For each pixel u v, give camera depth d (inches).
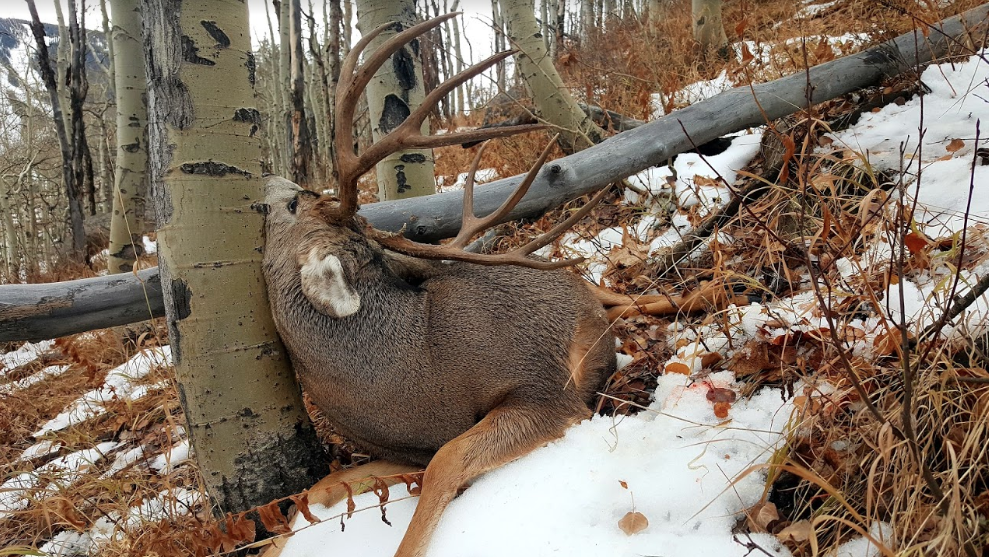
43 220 834.8
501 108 359.6
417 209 163.0
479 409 123.0
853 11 293.9
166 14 113.4
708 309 140.1
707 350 128.6
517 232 209.2
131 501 137.7
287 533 110.6
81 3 488.1
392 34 198.4
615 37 438.9
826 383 104.0
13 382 250.1
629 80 311.6
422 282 136.4
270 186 132.6
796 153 174.9
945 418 87.8
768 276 152.0
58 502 129.2
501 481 108.4
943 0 258.7
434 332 122.7
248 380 122.3
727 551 84.4
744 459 99.5
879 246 131.6
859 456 90.1
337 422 132.3
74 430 186.9
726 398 114.6
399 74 201.5
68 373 251.6
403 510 114.9
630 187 216.4
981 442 82.9
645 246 192.7
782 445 99.0
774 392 113.0
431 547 100.2
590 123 250.2
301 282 115.6
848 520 82.6
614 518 94.7
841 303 118.4
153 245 430.0
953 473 73.1
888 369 95.7
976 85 172.2
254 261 124.3
